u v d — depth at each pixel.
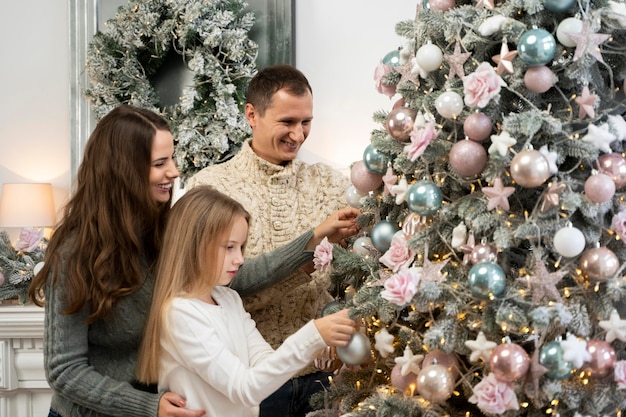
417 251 1.61
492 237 1.54
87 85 3.65
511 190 1.44
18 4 3.76
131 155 1.83
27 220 3.46
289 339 1.73
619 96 1.56
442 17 1.56
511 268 1.56
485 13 1.53
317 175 2.30
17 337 3.21
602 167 1.47
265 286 2.03
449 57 1.54
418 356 1.57
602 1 1.50
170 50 3.43
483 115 1.49
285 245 2.03
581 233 1.42
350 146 3.38
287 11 3.39
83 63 3.67
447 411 1.60
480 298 1.46
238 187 2.22
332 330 1.69
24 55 3.76
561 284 1.51
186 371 1.79
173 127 3.33
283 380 1.73
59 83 3.74
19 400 3.31
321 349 1.73
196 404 1.78
